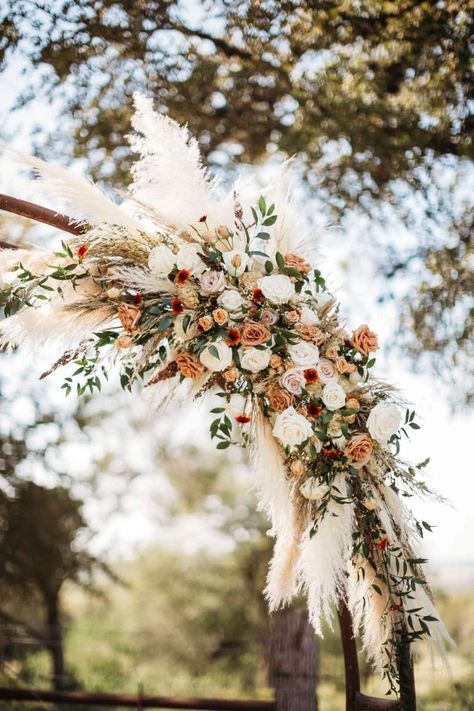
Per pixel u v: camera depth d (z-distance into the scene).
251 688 9.19
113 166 4.41
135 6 3.92
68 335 2.21
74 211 2.24
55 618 8.66
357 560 2.25
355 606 2.33
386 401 2.26
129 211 2.32
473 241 4.44
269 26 4.02
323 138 4.41
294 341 2.17
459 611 10.77
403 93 4.24
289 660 4.73
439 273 4.55
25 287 2.22
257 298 2.15
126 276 2.14
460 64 3.99
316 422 2.15
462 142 4.15
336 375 2.22
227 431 2.15
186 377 2.24
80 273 2.20
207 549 15.32
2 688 4.84
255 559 14.16
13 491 7.49
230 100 4.39
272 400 2.14
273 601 2.27
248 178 2.44
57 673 8.35
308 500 2.19
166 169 2.30
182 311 2.14
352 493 2.16
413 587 2.12
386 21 4.00
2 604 8.35
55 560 8.16
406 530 2.22
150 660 13.84
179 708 4.58
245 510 14.77
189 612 14.48
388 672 2.23
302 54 4.16
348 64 4.16
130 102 4.27
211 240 2.28
